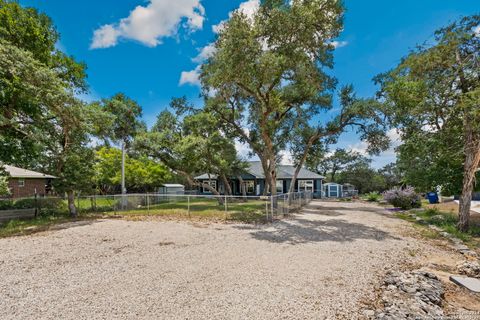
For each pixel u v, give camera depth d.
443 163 10.91
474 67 9.07
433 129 10.70
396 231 8.95
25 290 3.87
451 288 4.21
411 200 16.62
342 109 15.92
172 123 17.78
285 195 13.39
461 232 8.90
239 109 17.47
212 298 3.58
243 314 3.13
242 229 9.05
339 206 19.14
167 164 17.95
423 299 3.60
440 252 6.39
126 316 3.08
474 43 9.20
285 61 10.48
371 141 16.12
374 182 37.50
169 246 6.61
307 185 29.95
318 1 10.50
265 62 9.91
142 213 13.42
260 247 6.51
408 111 10.84
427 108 9.97
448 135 10.29
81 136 12.82
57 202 13.69
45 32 13.60
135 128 23.98
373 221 11.27
